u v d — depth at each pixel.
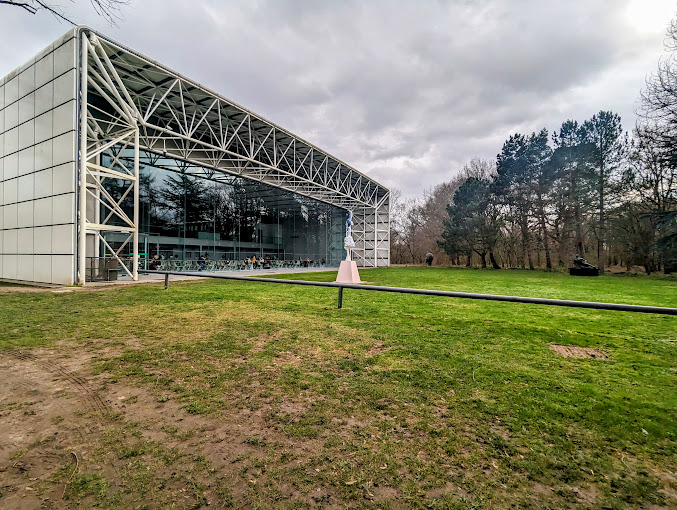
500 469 2.06
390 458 2.16
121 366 3.82
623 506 1.75
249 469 2.04
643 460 2.16
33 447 2.25
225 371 3.71
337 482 1.93
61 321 6.09
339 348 4.62
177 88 15.93
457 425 2.59
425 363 4.02
